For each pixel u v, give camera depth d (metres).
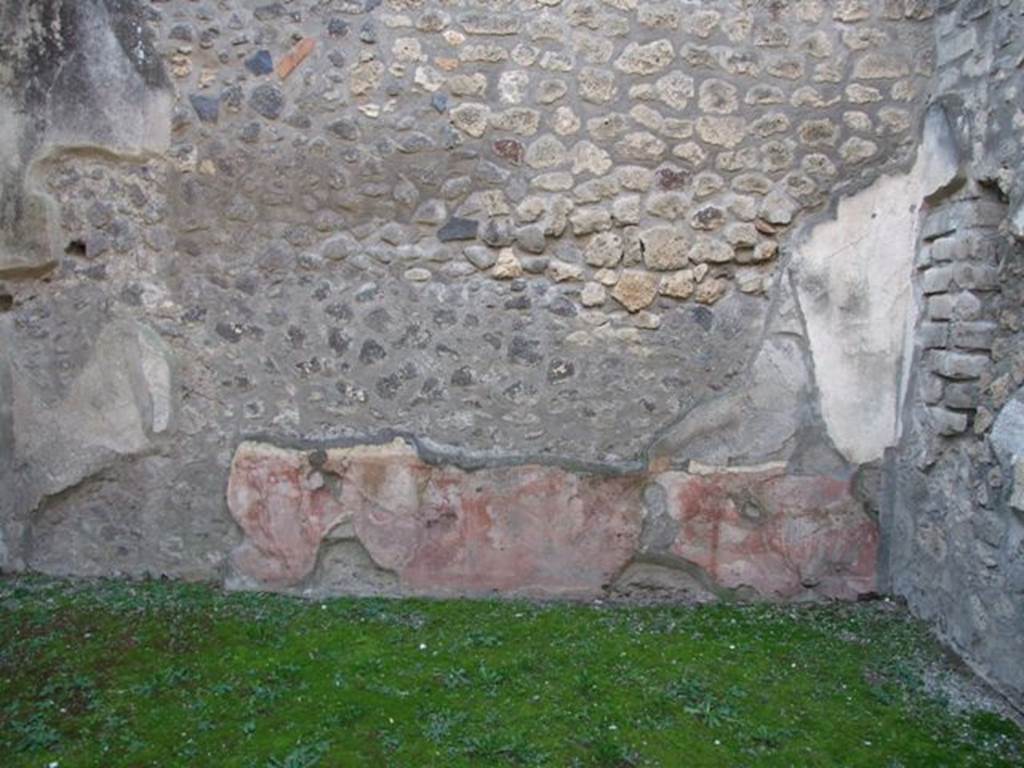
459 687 2.74
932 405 3.17
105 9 3.40
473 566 3.46
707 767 2.40
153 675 2.79
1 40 3.42
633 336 3.44
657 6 3.38
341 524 3.46
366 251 3.43
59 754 2.41
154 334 3.46
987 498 2.84
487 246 3.42
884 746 2.52
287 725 2.53
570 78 3.39
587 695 2.70
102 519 3.50
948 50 3.23
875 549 3.48
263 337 3.45
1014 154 2.79
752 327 3.45
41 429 3.50
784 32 3.39
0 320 3.49
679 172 3.42
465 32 3.38
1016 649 2.69
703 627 3.21
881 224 3.40
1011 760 2.47
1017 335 2.76
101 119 3.43
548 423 3.45
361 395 3.44
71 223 3.47
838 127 3.40
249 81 3.40
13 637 3.01
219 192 3.43
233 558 3.48
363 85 3.39
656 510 3.47
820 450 3.46
